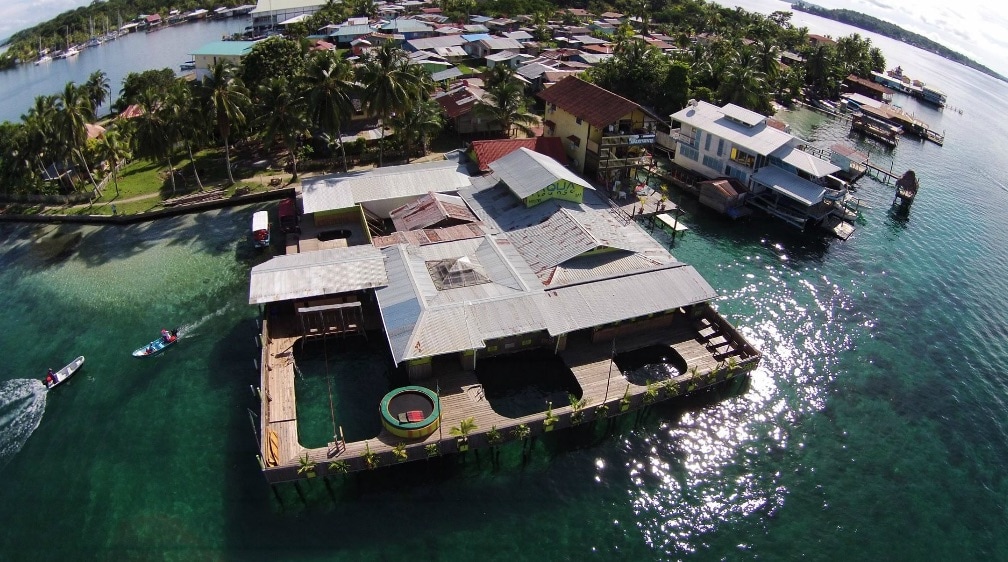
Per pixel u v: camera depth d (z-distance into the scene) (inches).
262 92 3472.0
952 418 2153.1
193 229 3201.3
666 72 4682.6
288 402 2059.5
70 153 3393.2
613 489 1859.0
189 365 2285.9
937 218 3602.4
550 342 2311.8
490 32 7657.5
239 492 1812.3
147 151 3277.6
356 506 1784.0
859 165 3900.1
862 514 1798.7
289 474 1782.7
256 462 1904.5
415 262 2458.2
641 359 2322.8
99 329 2490.2
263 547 1660.9
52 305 2640.3
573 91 3676.2
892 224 3484.3
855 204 3558.1
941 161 4581.7
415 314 2150.6
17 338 2450.8
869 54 6973.4
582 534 1721.2
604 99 3472.0
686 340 2385.6
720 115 3779.5
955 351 2480.3
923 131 5098.4
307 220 3149.6
